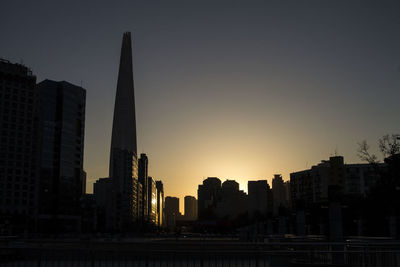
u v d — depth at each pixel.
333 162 181.00
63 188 199.50
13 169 170.38
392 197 63.59
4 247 21.67
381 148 65.38
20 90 177.00
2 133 170.00
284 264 22.28
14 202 168.50
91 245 37.31
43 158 196.50
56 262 27.17
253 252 20.48
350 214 84.50
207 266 27.77
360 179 174.25
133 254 22.69
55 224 192.12
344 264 22.47
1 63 173.88
